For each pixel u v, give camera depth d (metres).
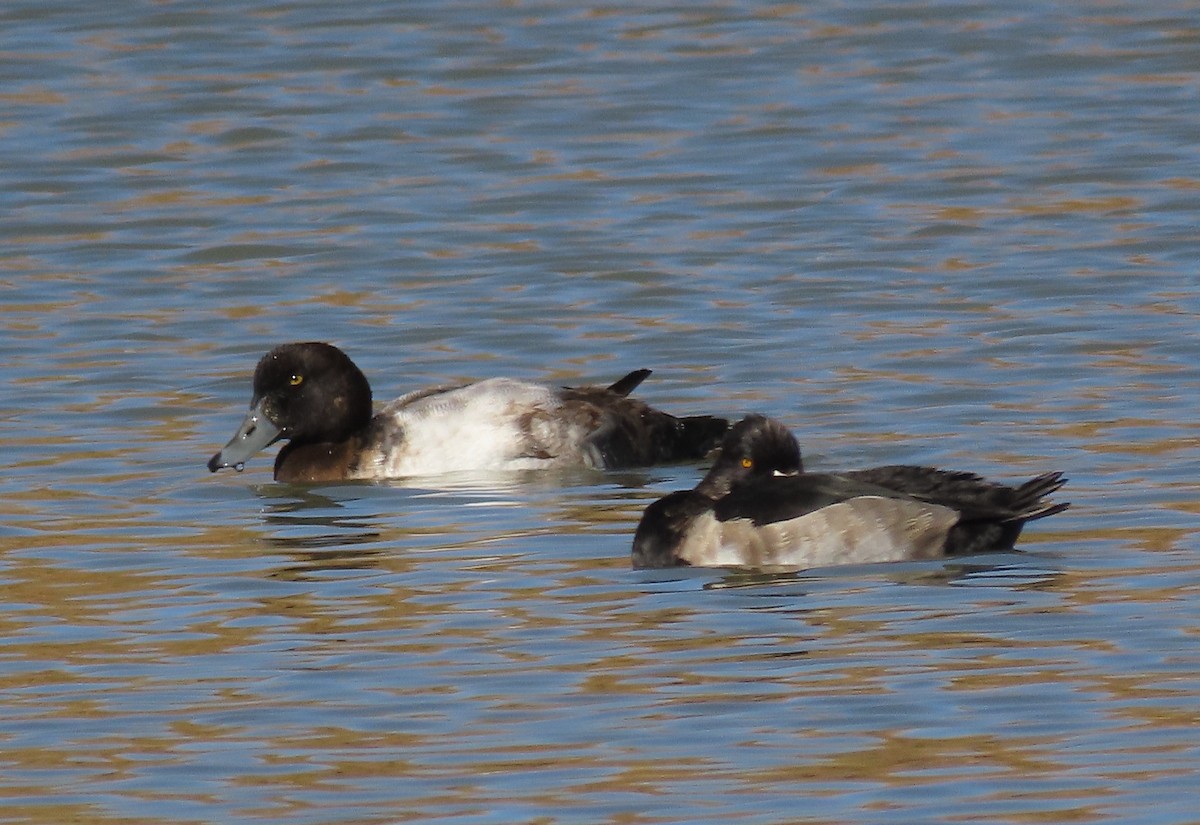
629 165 25.27
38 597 12.84
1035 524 13.70
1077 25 30.22
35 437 16.86
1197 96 27.11
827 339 19.17
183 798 9.75
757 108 27.20
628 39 30.17
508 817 9.42
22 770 10.12
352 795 9.71
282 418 16.14
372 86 28.34
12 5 31.53
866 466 15.40
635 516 14.60
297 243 22.80
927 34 30.03
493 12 31.48
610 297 20.81
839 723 10.37
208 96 27.86
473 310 20.48
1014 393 17.19
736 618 12.02
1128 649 11.22
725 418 16.81
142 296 21.17
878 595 12.34
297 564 13.47
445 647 11.70
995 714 10.42
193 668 11.48
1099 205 23.27
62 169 25.34
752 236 22.67
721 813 9.41
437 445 16.22
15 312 20.67
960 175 24.45
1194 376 17.42
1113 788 9.52
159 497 15.31
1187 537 13.20
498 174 25.08
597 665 11.30
